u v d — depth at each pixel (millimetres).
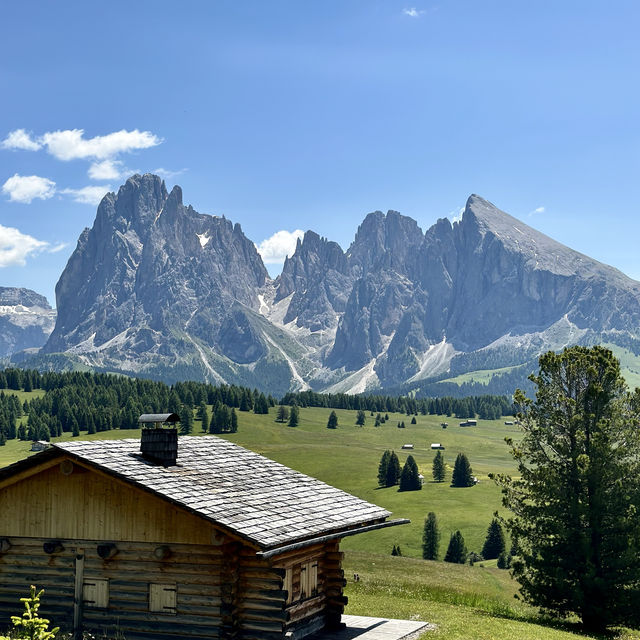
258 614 24547
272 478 30578
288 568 26422
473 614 36625
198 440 32156
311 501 29500
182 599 24719
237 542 24844
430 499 190625
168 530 25031
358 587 51250
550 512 38344
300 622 27375
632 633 38125
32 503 26578
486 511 175625
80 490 26109
